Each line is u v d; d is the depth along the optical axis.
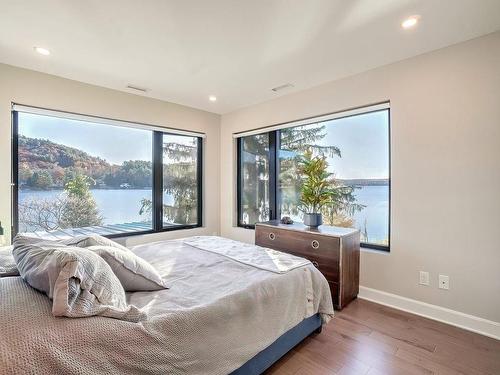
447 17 1.82
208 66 2.56
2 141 2.48
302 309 1.79
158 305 1.29
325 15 1.80
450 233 2.20
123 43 2.16
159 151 3.67
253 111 3.81
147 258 2.07
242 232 3.98
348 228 2.80
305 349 1.84
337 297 2.42
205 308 1.27
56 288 0.98
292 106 3.32
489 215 2.03
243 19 1.84
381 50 2.27
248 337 1.40
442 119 2.23
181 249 2.34
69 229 2.99
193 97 3.47
